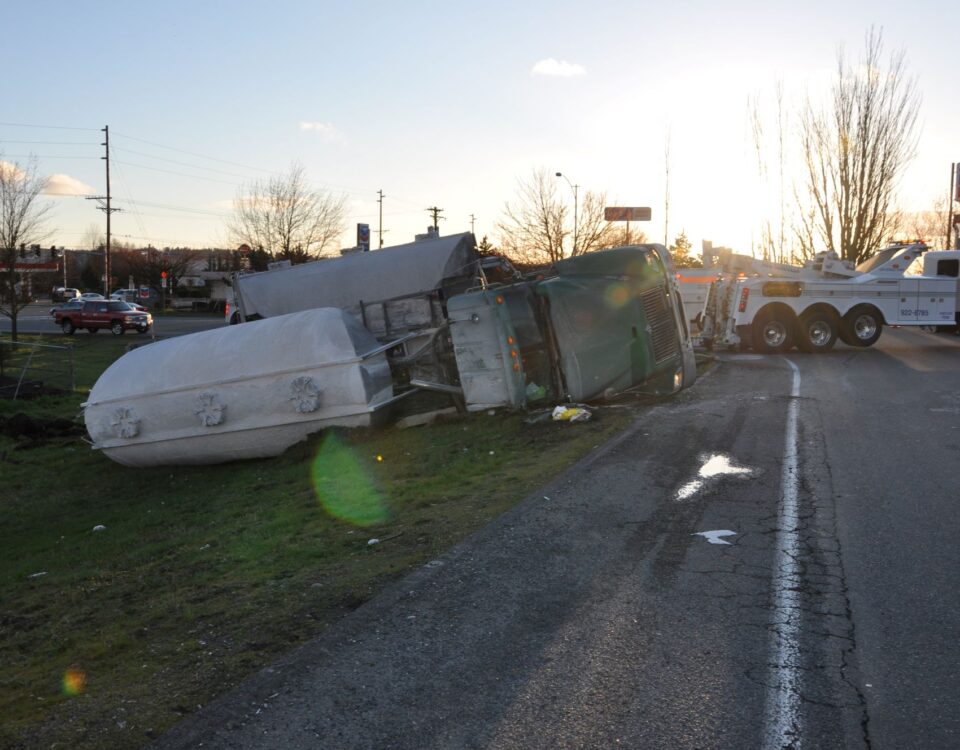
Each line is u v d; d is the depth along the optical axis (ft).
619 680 14.02
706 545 21.13
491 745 12.19
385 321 52.13
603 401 45.80
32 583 26.48
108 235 194.39
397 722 12.87
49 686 15.44
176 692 14.29
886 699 13.20
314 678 14.33
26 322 181.47
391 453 39.27
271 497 34.40
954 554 20.03
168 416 44.75
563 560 20.21
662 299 45.19
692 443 33.88
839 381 51.98
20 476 49.21
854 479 27.48
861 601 17.24
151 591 21.90
